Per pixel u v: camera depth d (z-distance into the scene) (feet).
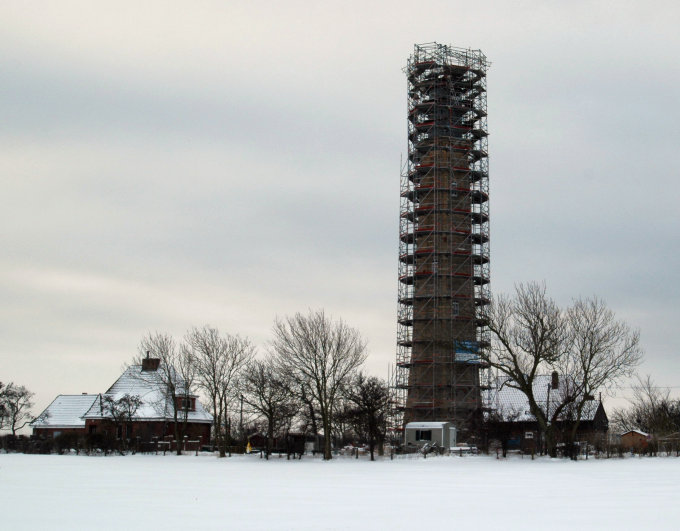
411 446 294.87
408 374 340.39
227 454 289.74
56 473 173.27
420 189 346.74
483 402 327.88
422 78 358.43
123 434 317.42
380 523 87.61
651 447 280.72
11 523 87.15
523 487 136.05
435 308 334.03
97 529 82.43
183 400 346.54
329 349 269.03
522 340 263.29
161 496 117.70
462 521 89.35
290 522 88.07
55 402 382.83
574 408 273.13
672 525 85.81
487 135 360.48
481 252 345.92
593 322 263.08
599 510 99.91
